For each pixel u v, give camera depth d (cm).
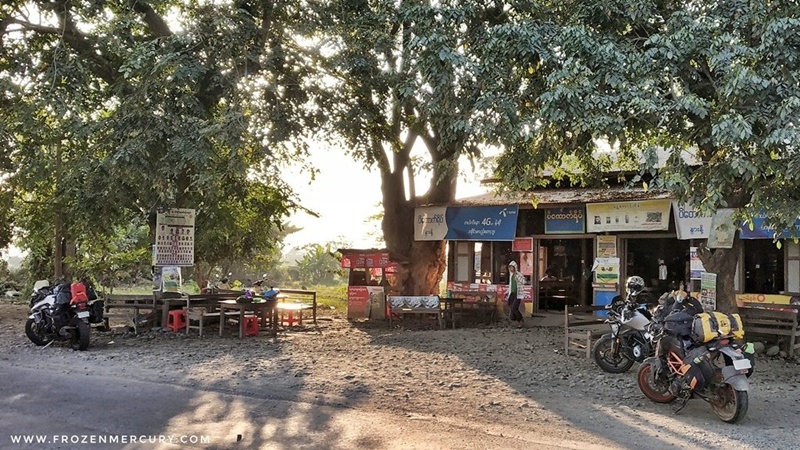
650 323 862
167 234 1370
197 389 808
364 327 1546
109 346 1176
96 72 1342
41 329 1155
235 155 1176
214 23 1146
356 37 1209
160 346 1174
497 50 966
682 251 1602
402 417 682
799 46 837
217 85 1170
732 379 662
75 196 1413
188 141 1113
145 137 1115
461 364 1004
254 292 1498
